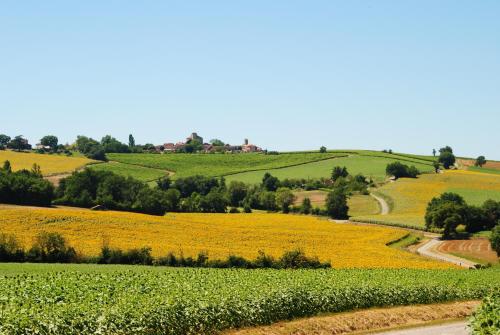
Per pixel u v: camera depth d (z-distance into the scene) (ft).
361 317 146.92
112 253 226.58
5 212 288.71
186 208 466.29
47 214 294.05
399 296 167.02
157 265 227.81
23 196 354.33
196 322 120.88
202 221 374.43
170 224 319.06
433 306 169.37
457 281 190.49
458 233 424.46
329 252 291.79
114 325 109.09
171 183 586.04
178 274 178.91
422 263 277.03
